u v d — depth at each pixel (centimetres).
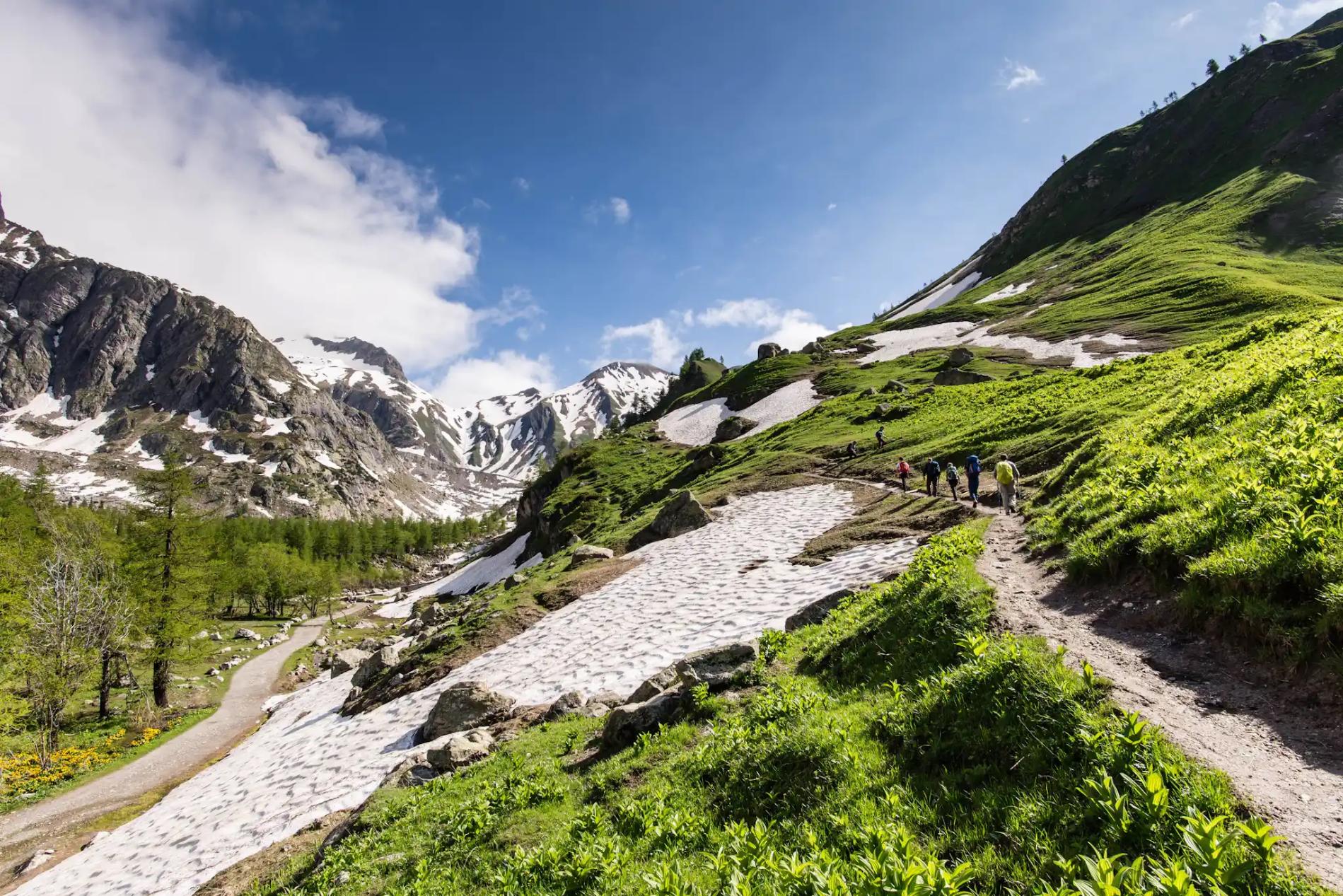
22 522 7400
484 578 11456
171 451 6072
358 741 2727
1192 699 815
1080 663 923
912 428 5406
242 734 4853
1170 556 1135
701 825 908
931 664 1103
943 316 14262
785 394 10500
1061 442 3275
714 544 3834
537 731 1825
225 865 1912
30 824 3378
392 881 1177
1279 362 1836
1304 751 673
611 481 9444
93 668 5356
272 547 13650
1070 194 19888
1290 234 11250
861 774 852
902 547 2539
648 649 2383
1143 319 8712
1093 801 621
